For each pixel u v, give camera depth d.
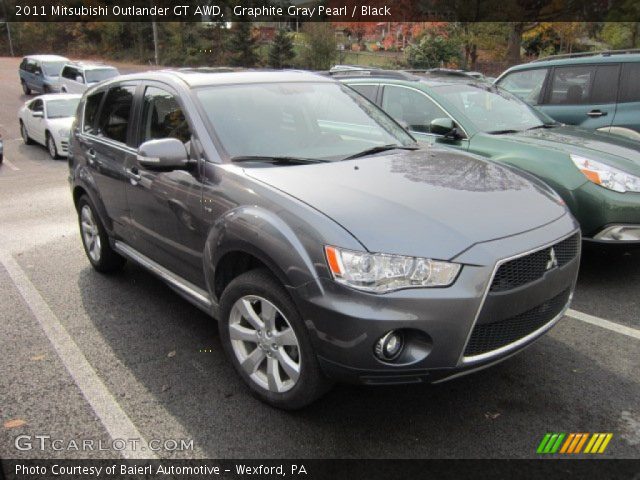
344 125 4.23
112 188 4.66
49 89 26.39
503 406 3.24
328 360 2.78
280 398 3.12
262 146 3.72
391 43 32.03
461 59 26.72
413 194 3.15
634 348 3.86
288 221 2.94
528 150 5.24
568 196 4.87
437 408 3.23
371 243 2.72
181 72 4.40
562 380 3.49
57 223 7.58
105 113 4.98
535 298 2.94
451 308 2.66
